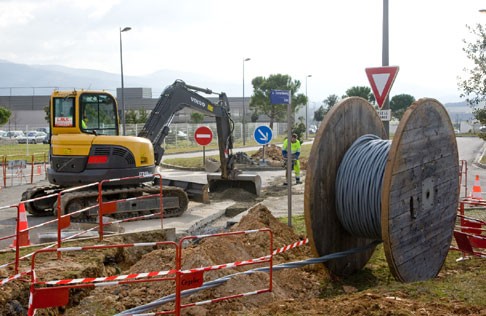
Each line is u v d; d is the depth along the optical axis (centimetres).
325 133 892
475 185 1808
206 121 8181
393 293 754
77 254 1025
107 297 841
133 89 9275
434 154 924
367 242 1008
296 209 1716
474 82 1791
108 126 1689
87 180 1555
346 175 903
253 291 797
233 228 1193
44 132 7250
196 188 1791
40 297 651
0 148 5288
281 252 944
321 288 899
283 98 1237
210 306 764
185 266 846
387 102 1385
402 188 850
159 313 698
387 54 1520
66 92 1634
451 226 999
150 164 1636
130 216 1545
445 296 736
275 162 3462
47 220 1602
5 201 2030
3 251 1042
